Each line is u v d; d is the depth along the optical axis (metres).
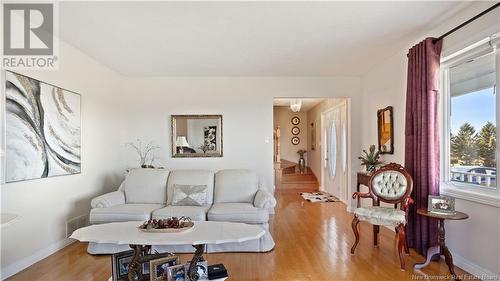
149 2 2.58
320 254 3.24
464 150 2.94
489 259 2.52
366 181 4.17
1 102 2.68
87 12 2.77
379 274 2.74
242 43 3.63
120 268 2.38
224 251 3.33
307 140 9.87
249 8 2.70
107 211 3.44
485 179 2.68
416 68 3.24
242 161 5.34
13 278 2.70
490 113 2.62
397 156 3.99
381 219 3.03
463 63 2.94
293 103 6.98
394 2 2.60
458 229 2.87
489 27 2.42
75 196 3.78
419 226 3.20
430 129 3.03
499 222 2.42
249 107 5.35
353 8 2.71
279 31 3.25
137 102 5.32
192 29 3.19
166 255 2.40
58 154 3.43
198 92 5.34
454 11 2.77
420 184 3.15
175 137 5.33
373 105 4.79
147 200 4.00
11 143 2.76
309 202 6.19
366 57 4.21
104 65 4.59
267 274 2.76
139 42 3.58
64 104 3.55
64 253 3.31
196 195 3.82
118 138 5.09
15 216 2.21
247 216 3.42
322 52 3.99
